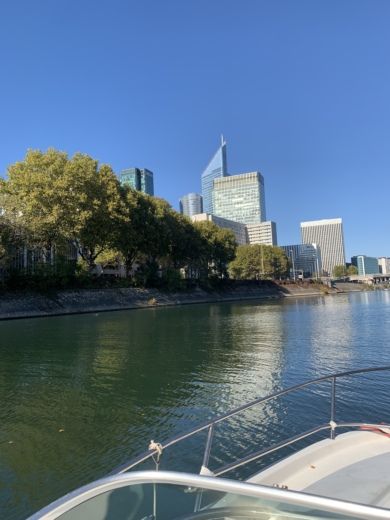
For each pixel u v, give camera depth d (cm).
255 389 1462
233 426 1070
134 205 6669
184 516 287
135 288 7269
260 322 3900
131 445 993
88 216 5662
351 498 432
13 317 4831
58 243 5931
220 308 6500
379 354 2084
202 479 285
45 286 5631
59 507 288
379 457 518
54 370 1831
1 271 5269
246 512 275
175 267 9288
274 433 1016
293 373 1689
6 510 725
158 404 1310
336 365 1830
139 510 292
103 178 6144
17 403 1345
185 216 9494
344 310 5450
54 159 5769
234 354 2152
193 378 1639
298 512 263
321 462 509
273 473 482
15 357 2159
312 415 1143
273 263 14975
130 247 6944
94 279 6731
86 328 3572
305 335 2859
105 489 300
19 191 5603
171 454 905
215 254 10794
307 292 14062
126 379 1645
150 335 3012
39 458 928
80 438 1041
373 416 1133
